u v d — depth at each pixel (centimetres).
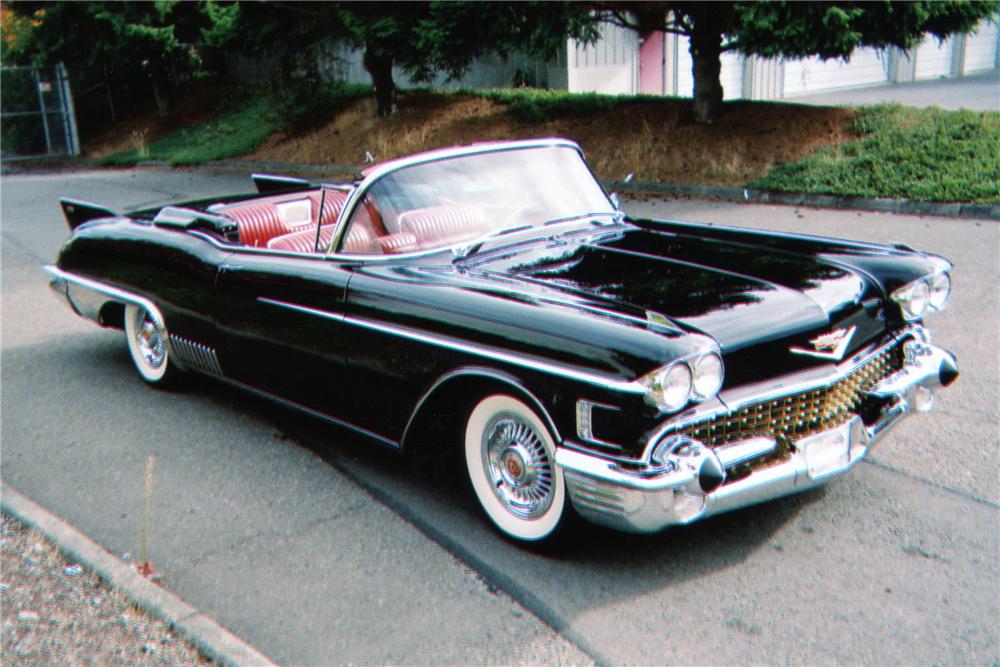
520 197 450
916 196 1033
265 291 445
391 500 412
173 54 2441
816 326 347
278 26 1769
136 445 484
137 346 569
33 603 328
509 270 390
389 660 298
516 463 356
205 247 491
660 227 460
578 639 306
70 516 407
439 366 363
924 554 345
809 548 354
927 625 303
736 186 1187
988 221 944
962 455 426
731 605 320
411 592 338
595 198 475
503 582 342
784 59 1211
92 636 307
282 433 496
